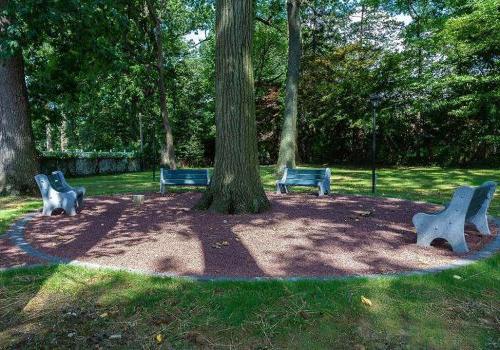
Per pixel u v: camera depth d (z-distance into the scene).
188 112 35.62
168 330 3.21
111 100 32.66
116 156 27.50
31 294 3.86
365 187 13.27
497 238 5.89
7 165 11.31
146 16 21.20
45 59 15.85
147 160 31.77
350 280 3.99
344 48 28.20
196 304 3.55
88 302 3.66
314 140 29.92
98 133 38.66
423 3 26.06
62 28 11.73
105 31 13.45
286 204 8.84
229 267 4.52
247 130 7.69
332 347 3.02
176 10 26.86
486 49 20.16
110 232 6.39
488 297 3.79
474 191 5.09
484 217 6.20
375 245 5.50
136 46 20.86
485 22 19.36
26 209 9.06
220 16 7.55
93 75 15.76
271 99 32.25
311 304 3.54
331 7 28.75
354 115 25.66
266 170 23.03
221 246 5.39
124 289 3.89
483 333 3.21
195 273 4.31
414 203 9.14
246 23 7.54
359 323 3.30
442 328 3.26
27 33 10.43
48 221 7.55
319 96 28.50
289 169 11.04
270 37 32.28
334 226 6.63
